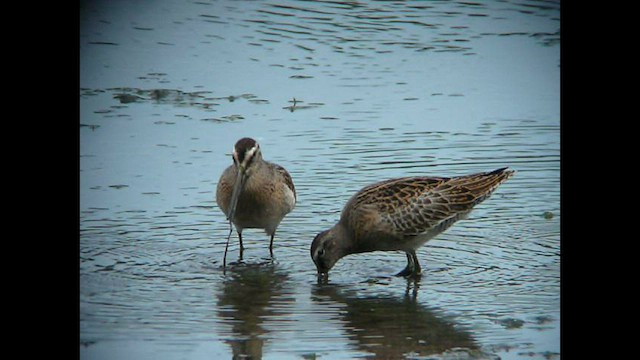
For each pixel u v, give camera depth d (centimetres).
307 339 1083
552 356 1045
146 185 1562
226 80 2005
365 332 1103
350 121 1820
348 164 1631
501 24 2300
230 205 1327
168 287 1231
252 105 1888
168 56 2109
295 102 1902
